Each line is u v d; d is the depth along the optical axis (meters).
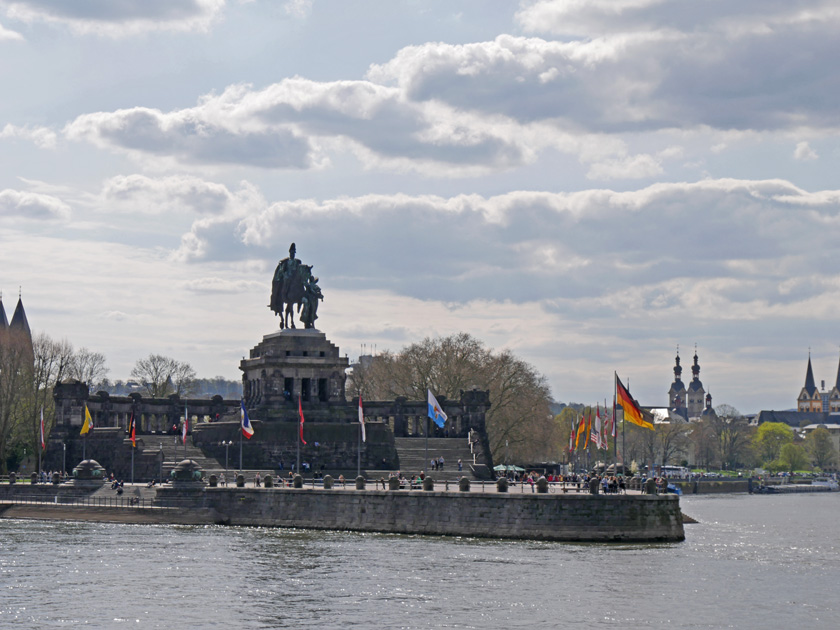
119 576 183.00
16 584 176.62
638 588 173.50
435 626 149.12
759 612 159.12
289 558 199.50
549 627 149.00
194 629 147.75
